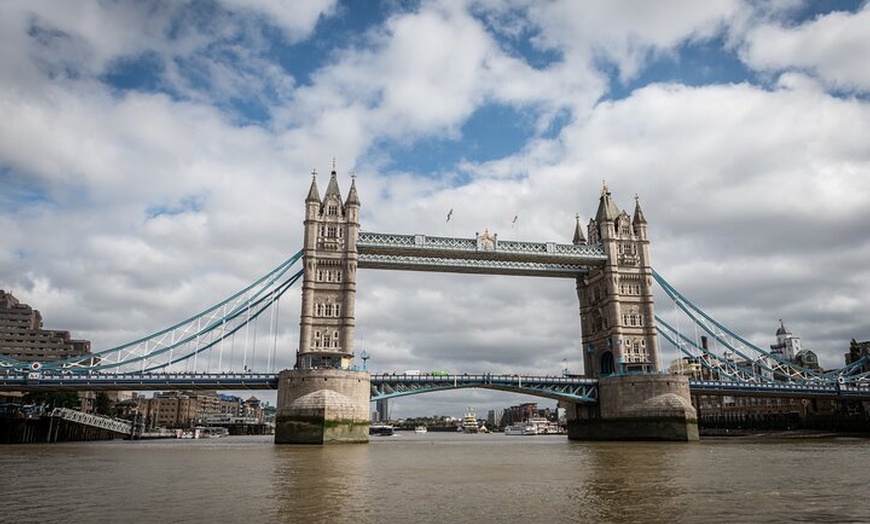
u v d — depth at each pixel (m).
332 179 106.88
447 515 27.50
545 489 36.38
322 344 98.25
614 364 112.56
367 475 44.62
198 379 96.75
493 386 106.25
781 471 46.38
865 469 47.72
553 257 113.44
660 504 30.33
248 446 91.88
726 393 112.12
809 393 114.81
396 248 105.62
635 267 116.56
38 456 67.38
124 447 88.94
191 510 28.94
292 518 26.80
